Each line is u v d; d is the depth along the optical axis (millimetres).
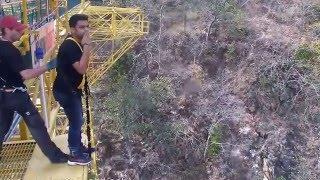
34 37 7852
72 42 5543
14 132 8305
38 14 8688
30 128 6008
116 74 22656
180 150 20391
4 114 5691
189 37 23812
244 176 19688
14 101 5578
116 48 21391
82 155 6520
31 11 8500
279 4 24766
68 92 5848
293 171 19438
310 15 24141
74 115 6059
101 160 19984
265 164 19906
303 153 19938
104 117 20922
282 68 22109
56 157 6578
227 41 23734
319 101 20938
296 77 21703
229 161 20062
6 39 5402
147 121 21156
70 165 6566
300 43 22359
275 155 20031
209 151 20359
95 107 21203
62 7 12312
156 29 23984
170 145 20422
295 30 23375
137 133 20797
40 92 8352
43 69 5562
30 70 5441
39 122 5984
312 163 19469
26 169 6781
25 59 7469
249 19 24141
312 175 19047
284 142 20406
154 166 19906
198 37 23844
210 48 23734
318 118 20672
